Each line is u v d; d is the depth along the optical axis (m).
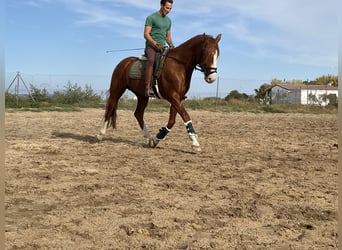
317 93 33.84
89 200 4.07
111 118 8.31
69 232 3.18
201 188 4.59
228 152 7.22
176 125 12.89
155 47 7.13
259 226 3.35
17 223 3.36
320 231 3.23
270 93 34.34
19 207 3.81
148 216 3.57
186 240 3.02
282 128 12.42
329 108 27.50
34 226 3.30
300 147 7.98
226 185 4.72
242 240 3.03
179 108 7.04
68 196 4.21
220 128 12.12
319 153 7.21
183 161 6.25
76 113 18.97
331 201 4.09
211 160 6.36
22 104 23.34
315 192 4.45
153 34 7.32
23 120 14.12
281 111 25.45
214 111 24.09
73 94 27.52
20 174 5.13
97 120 14.45
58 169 5.48
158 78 7.09
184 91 7.17
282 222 3.46
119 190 4.46
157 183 4.78
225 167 5.78
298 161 6.39
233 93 34.47
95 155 6.68
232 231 3.21
